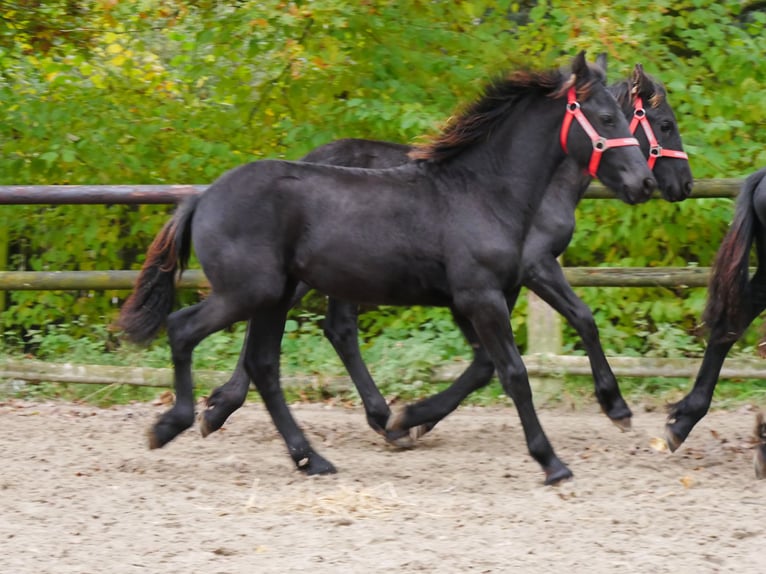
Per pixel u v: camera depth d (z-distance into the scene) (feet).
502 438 28.96
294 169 23.39
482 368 26.84
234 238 22.98
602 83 23.09
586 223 37.55
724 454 26.55
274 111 40.55
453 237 22.66
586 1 38.91
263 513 20.49
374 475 24.20
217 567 17.13
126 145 39.86
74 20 41.22
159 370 34.76
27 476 23.65
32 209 40.42
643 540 18.74
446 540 18.65
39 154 40.06
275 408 24.41
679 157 29.09
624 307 37.52
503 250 22.62
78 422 30.78
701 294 36.91
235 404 25.64
